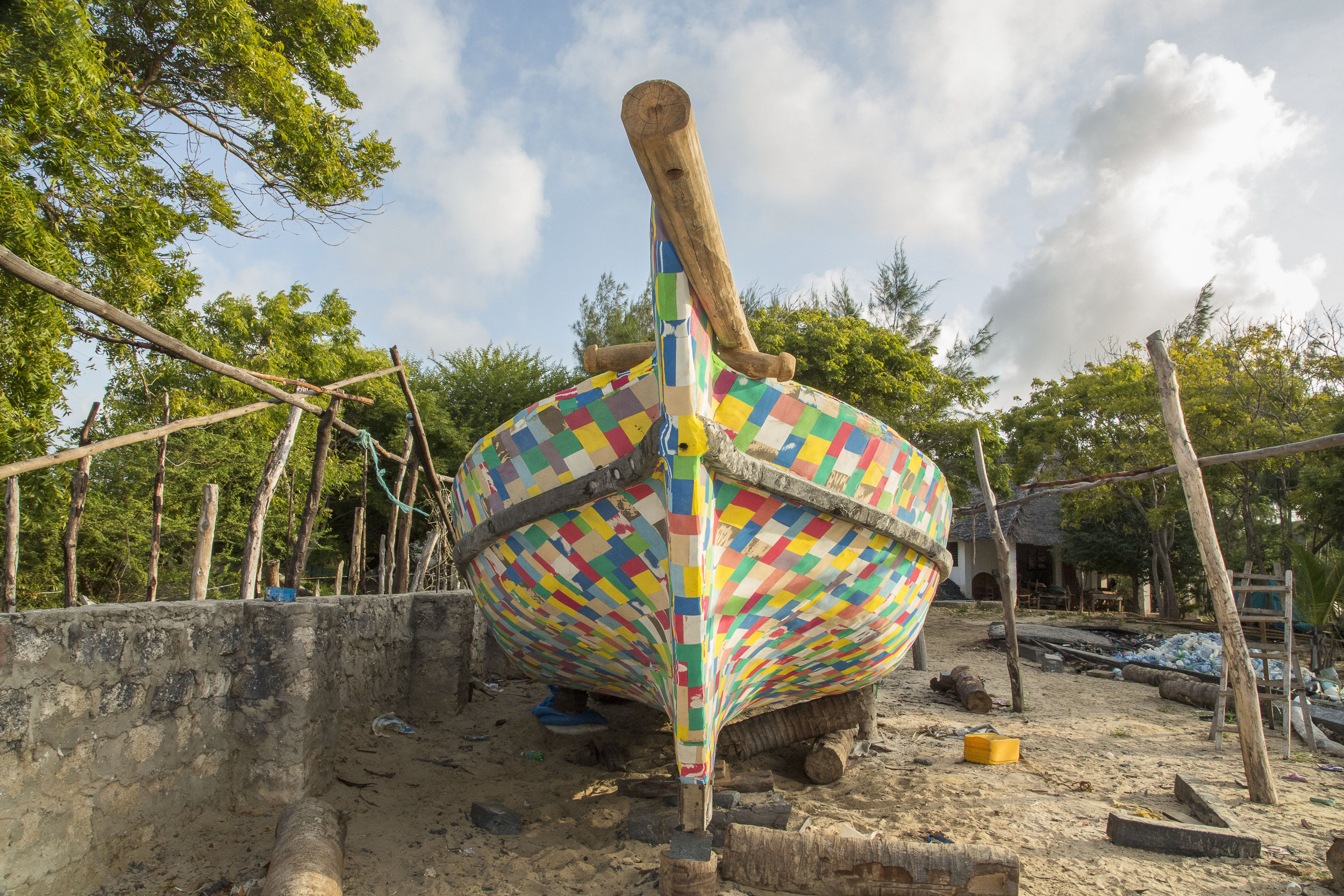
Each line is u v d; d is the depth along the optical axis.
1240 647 5.20
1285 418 18.00
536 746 6.00
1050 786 5.31
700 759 3.55
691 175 2.36
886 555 4.29
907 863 3.37
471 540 4.52
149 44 10.58
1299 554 9.73
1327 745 6.64
